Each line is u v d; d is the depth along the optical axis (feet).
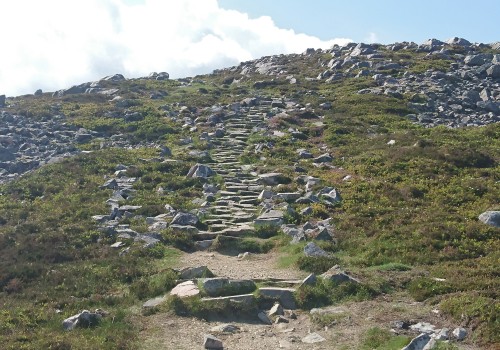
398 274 57.62
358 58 228.63
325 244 67.41
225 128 144.77
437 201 81.87
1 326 48.73
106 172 106.63
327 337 45.85
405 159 103.91
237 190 93.76
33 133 144.97
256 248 70.95
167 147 124.77
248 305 51.98
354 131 135.23
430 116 152.97
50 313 51.98
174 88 214.28
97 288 58.29
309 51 286.25
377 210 78.64
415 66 209.56
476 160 102.17
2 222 81.56
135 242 71.46
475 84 187.83
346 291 53.36
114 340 45.60
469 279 53.62
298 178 97.81
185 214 79.36
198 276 59.21
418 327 45.70
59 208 86.02
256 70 253.03
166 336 47.11
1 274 61.82
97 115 165.27
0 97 184.14
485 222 71.56
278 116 153.17
